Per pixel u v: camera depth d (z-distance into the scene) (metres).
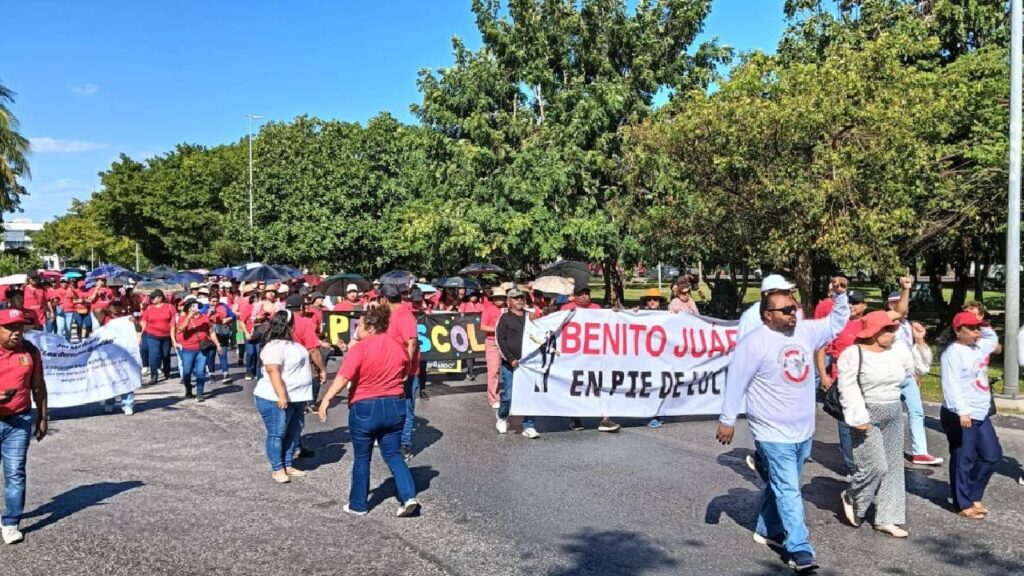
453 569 4.98
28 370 5.65
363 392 5.99
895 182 14.88
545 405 9.15
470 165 22.80
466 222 22.08
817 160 14.16
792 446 5.04
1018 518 6.05
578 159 22.44
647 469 7.48
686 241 19.41
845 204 14.51
